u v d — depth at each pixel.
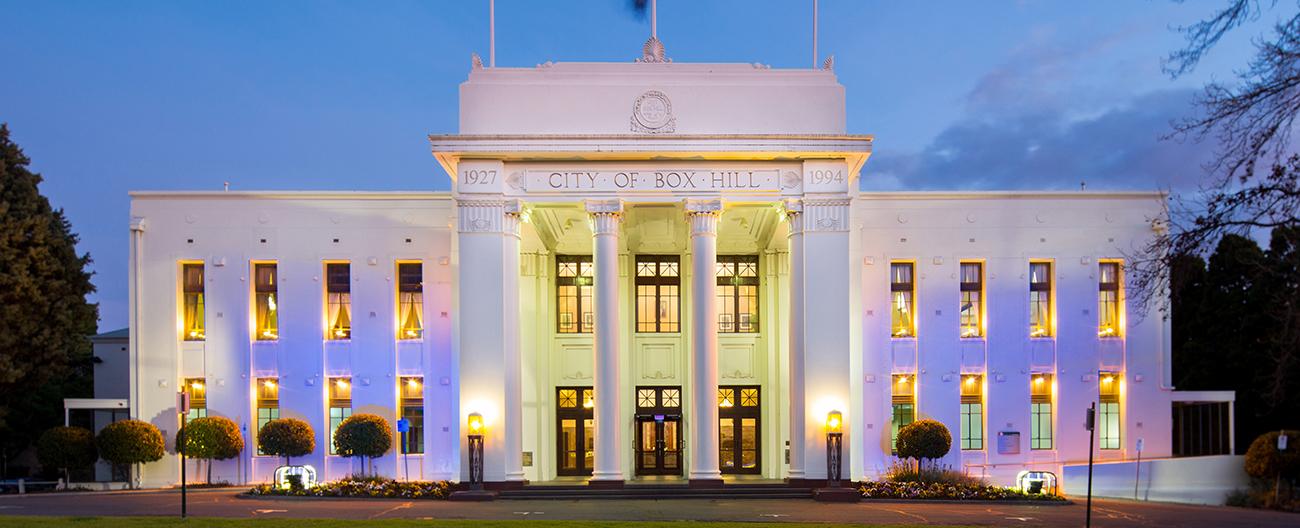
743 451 38.97
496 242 31.73
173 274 37.09
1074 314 37.75
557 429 38.72
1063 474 36.59
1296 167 12.52
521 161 32.19
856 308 36.03
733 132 32.53
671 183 32.19
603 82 32.56
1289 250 13.69
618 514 26.25
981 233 37.75
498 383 31.52
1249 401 45.34
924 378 37.34
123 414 42.31
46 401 46.75
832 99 32.84
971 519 25.78
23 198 39.84
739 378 39.12
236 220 37.31
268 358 37.00
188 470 36.69
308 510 27.09
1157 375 37.81
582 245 39.41
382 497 30.84
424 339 37.19
